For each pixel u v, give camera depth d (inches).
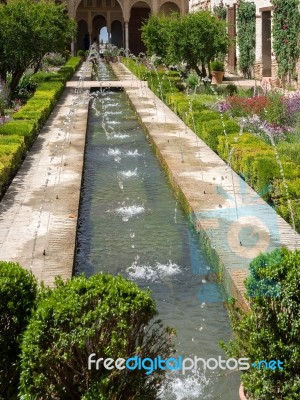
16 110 643.5
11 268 129.9
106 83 1002.7
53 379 113.7
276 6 754.8
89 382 114.4
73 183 341.4
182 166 377.4
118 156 459.8
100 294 116.6
